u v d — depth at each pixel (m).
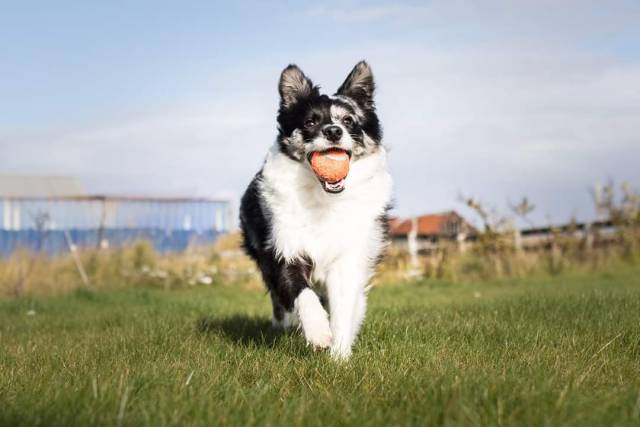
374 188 1.81
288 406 1.31
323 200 1.77
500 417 1.22
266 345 1.83
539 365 1.52
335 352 1.67
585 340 1.80
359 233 1.79
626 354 1.70
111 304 3.64
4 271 4.64
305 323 1.67
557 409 1.24
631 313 2.16
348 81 1.87
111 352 1.82
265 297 3.81
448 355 1.66
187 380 1.40
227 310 2.98
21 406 1.31
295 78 1.84
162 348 1.81
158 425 1.22
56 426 1.21
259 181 1.87
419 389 1.35
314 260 1.80
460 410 1.22
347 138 1.73
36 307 3.39
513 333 1.89
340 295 1.79
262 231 1.85
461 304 2.74
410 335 1.87
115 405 1.28
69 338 2.19
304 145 1.75
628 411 1.26
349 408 1.29
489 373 1.44
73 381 1.44
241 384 1.48
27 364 1.71
